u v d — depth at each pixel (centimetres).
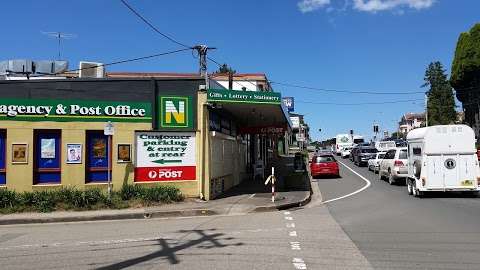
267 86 5559
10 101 1833
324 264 866
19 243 1151
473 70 6172
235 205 1861
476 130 6338
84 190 1825
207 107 2031
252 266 855
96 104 1919
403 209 1681
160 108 1991
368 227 1295
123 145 1942
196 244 1086
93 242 1141
